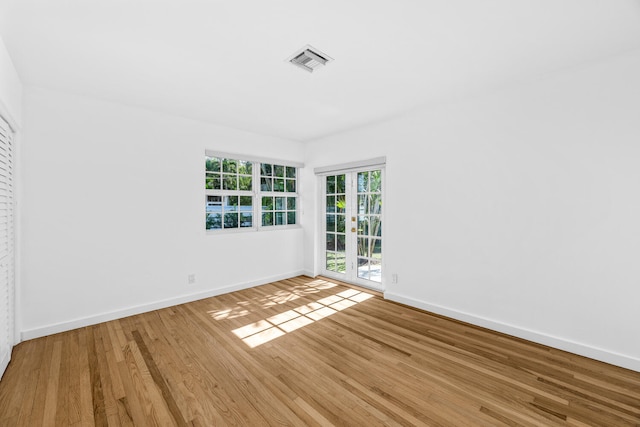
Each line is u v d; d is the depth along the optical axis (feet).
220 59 7.19
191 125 11.87
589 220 7.57
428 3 5.24
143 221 10.68
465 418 5.45
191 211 11.91
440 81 8.51
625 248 7.11
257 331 9.14
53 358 7.51
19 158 8.19
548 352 7.87
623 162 7.09
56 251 8.98
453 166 10.16
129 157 10.35
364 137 13.07
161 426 5.27
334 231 15.46
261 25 5.86
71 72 7.79
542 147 8.27
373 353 7.82
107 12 5.40
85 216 9.50
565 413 5.58
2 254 6.95
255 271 14.12
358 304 11.60
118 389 6.29
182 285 11.69
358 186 14.33
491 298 9.35
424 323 9.79
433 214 10.73
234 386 6.41
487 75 8.12
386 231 12.25
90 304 9.61
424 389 6.31
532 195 8.47
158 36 6.21
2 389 6.27
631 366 7.02
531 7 5.35
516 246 8.80
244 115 11.48
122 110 10.18
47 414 5.56
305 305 11.47
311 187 15.88
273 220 15.31
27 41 6.32
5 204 7.16
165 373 6.88
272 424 5.31
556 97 8.02
